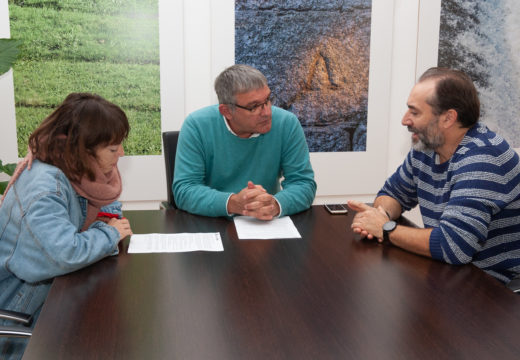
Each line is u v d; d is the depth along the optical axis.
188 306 1.14
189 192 1.93
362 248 1.54
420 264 1.42
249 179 2.12
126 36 2.94
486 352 0.96
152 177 3.15
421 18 3.15
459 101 1.51
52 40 2.86
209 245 1.55
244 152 2.08
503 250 1.60
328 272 1.35
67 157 1.36
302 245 1.56
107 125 1.35
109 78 2.97
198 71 3.09
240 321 1.08
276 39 3.07
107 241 1.40
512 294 1.22
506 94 3.28
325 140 3.26
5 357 1.37
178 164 2.05
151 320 1.08
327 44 3.12
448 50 3.21
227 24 3.01
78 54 2.91
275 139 2.08
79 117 1.34
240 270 1.36
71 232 1.33
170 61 3.02
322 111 3.21
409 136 3.38
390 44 3.19
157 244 1.55
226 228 1.74
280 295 1.21
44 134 1.38
